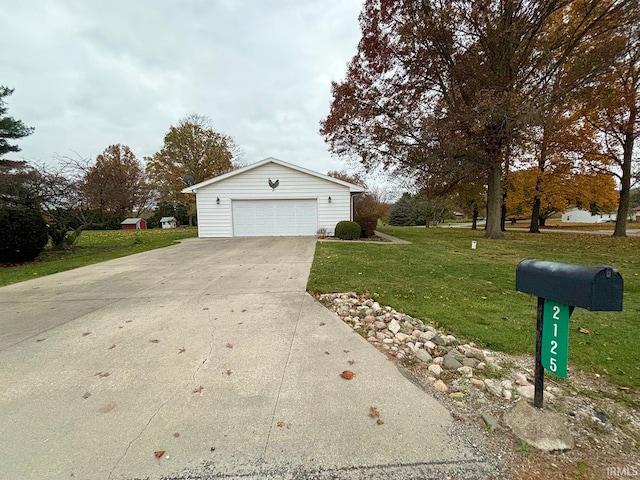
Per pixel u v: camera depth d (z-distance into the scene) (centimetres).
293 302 432
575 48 1188
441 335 325
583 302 152
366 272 616
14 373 249
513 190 1995
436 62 1243
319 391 221
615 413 199
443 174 1384
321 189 1460
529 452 162
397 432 178
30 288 531
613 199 1936
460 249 1048
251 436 176
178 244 1191
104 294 483
